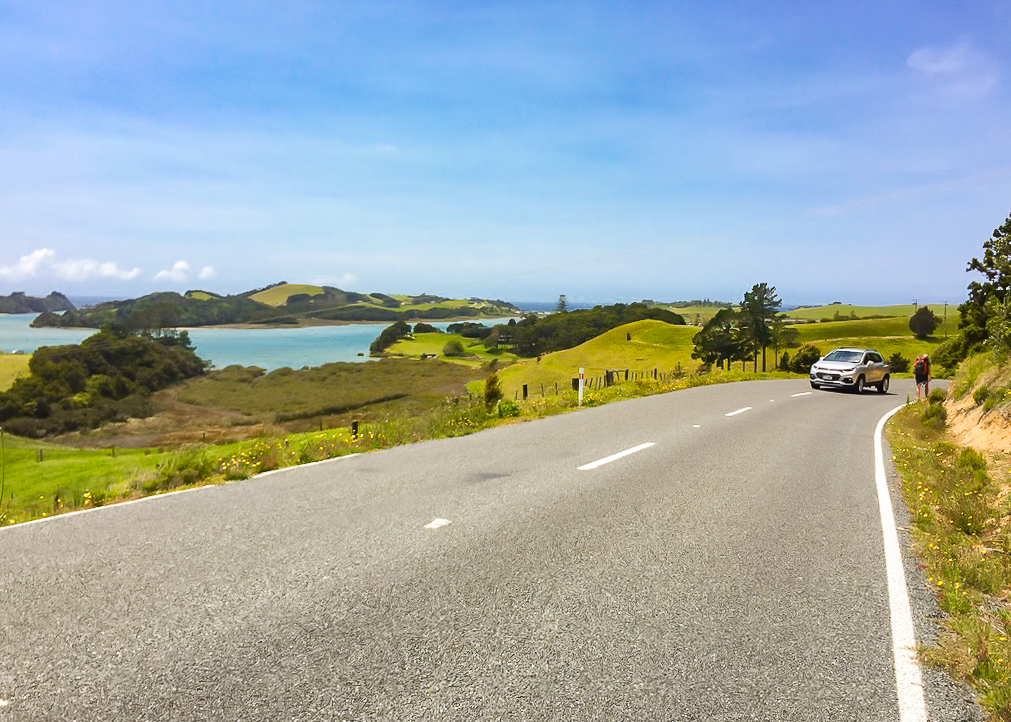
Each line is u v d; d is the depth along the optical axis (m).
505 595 4.36
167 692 3.02
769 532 6.20
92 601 4.06
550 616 4.04
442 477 8.34
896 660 3.59
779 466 9.97
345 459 9.77
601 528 6.12
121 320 129.75
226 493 7.30
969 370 18.70
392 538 5.58
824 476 9.30
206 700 2.96
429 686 3.14
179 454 9.62
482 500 7.08
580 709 2.99
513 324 181.38
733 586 4.70
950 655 3.63
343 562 4.92
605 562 5.13
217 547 5.23
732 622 4.05
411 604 4.15
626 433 13.12
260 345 176.75
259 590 4.30
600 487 7.94
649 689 3.20
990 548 6.03
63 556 4.95
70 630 3.64
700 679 3.32
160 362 104.25
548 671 3.34
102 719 2.79
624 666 3.42
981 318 42.72
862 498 7.91
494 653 3.51
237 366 118.56
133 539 5.43
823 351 119.25
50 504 9.00
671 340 134.12
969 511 6.91
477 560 5.07
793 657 3.60
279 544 5.34
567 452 10.59
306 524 5.98
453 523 6.12
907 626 4.06
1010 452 10.79
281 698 2.99
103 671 3.19
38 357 91.19
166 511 6.43
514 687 3.16
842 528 6.45
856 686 3.31
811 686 3.29
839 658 3.60
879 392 30.48
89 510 6.47
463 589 4.44
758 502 7.46
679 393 24.92
